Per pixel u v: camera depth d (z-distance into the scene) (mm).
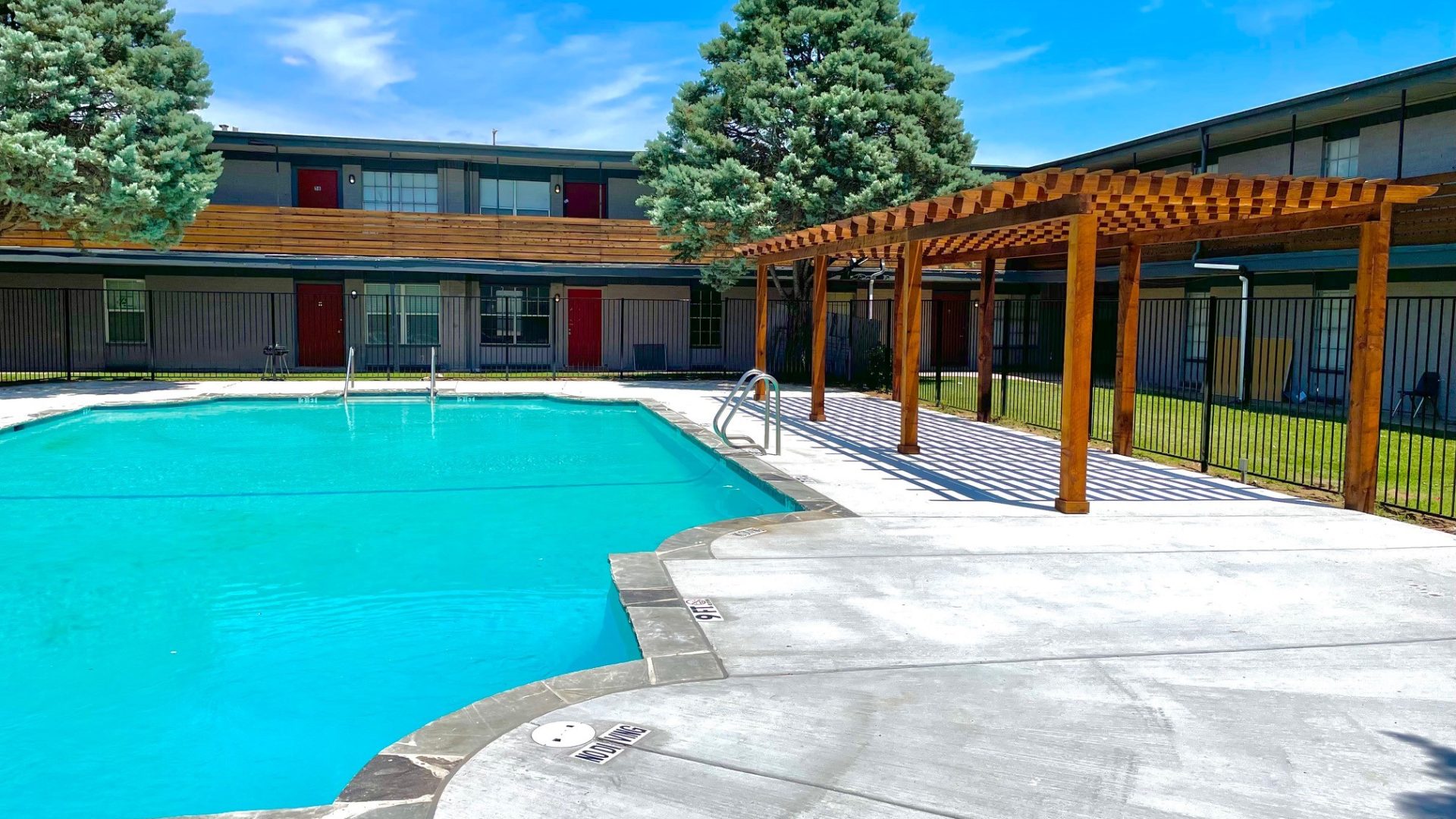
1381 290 7207
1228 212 7891
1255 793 2846
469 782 2859
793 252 13078
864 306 23547
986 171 22031
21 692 4180
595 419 14414
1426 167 13617
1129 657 4023
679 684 3656
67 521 7543
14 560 6391
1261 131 16219
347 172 21141
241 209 19375
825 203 16438
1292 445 10891
